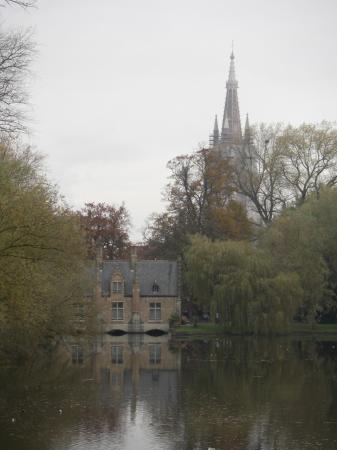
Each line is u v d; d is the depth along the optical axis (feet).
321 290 302.66
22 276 123.34
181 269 368.89
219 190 359.87
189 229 356.18
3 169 132.87
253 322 294.66
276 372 191.72
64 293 199.21
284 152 343.05
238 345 266.77
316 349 249.14
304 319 346.74
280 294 294.46
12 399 148.46
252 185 352.28
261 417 133.18
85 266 210.59
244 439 117.50
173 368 201.16
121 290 362.53
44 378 176.96
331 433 120.98
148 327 362.12
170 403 146.92
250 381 175.42
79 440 116.57
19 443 114.32
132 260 371.76
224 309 301.02
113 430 123.44
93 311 220.02
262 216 352.28
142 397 153.28
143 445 113.91
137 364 210.59
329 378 180.14
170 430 123.44
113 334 354.54
